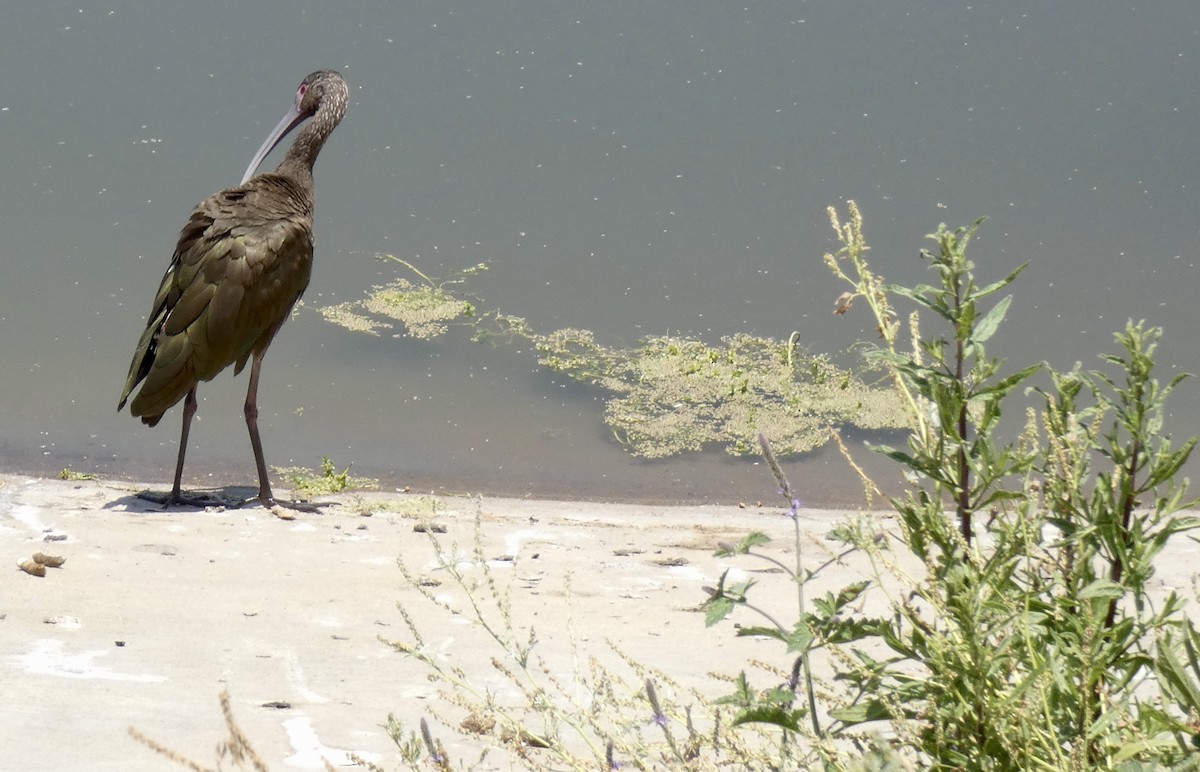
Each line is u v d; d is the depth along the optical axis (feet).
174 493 48.32
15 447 56.85
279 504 48.57
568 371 67.31
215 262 46.26
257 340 48.01
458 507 51.47
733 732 17.33
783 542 47.01
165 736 24.95
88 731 24.91
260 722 26.30
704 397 65.57
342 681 29.66
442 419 62.39
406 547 43.45
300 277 48.21
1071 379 16.99
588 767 19.75
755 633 16.69
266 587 37.65
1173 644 16.22
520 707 27.50
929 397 16.75
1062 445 16.87
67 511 45.50
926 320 72.64
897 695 16.46
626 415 63.62
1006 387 16.31
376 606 36.47
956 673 15.72
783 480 17.04
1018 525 16.43
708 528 49.34
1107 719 15.07
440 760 18.75
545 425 62.13
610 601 38.27
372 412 62.49
